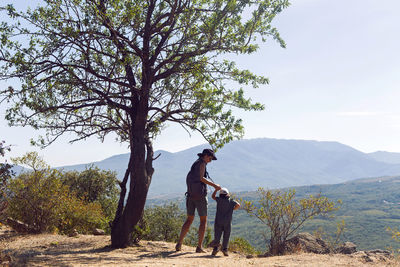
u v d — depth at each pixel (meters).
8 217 11.49
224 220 7.34
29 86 8.17
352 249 7.69
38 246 8.11
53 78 8.44
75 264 5.34
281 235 8.65
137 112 8.68
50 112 8.73
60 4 7.96
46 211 11.78
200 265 5.39
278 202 8.73
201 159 7.51
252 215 8.90
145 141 9.09
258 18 9.26
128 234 8.16
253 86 9.89
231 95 9.53
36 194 11.59
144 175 8.41
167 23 8.98
